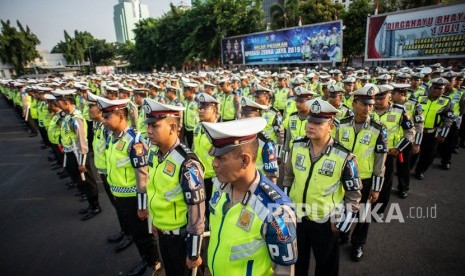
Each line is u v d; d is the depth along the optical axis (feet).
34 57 177.88
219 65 110.73
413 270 11.05
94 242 14.02
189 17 108.68
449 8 43.68
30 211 17.51
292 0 99.60
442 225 13.92
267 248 5.08
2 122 50.85
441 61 48.85
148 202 8.41
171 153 7.80
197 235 7.38
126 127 10.53
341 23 59.26
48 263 12.53
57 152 21.71
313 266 11.77
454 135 19.92
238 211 5.24
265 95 15.39
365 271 11.12
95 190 16.39
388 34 51.52
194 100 24.38
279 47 75.25
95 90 50.85
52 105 20.47
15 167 26.07
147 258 11.21
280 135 14.89
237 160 4.99
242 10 101.19
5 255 13.19
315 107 8.40
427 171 20.66
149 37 135.95
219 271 5.39
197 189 7.31
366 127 11.49
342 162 8.43
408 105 17.60
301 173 9.04
